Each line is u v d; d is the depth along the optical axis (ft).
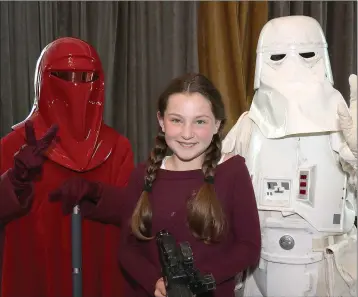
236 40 6.21
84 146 3.97
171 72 6.46
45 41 6.06
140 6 6.32
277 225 4.01
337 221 4.00
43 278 4.00
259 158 4.11
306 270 4.00
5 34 5.96
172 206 3.30
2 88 6.01
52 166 3.95
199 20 6.40
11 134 3.93
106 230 4.18
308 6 6.72
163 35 6.44
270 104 4.06
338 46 6.76
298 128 3.83
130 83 6.40
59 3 6.16
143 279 3.15
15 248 3.91
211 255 3.25
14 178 3.29
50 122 3.93
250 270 4.29
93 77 4.08
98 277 4.20
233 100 6.31
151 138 6.57
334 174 3.99
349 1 6.63
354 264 4.01
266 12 6.37
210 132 3.21
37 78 4.02
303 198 3.96
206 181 3.27
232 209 3.36
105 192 3.83
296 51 4.03
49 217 3.94
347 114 3.43
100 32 6.20
